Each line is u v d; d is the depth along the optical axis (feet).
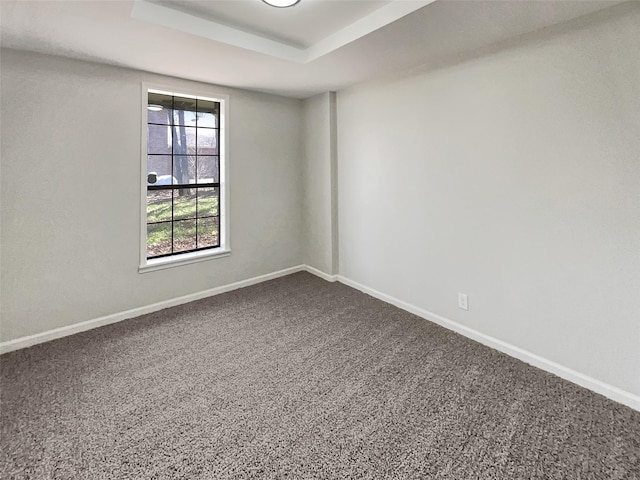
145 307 10.34
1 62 7.63
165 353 8.05
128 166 9.69
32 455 5.07
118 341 8.63
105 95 9.12
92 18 6.33
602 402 6.20
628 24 5.74
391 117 10.34
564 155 6.66
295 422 5.78
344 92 12.00
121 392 6.59
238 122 12.05
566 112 6.57
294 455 5.08
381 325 9.53
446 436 5.42
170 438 5.42
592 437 5.38
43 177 8.34
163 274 10.70
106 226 9.41
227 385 6.82
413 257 10.14
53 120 8.37
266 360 7.75
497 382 6.84
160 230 11.00
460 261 8.82
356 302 11.22
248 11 7.01
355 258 12.38
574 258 6.67
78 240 8.97
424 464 4.90
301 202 14.37
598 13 6.04
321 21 7.41
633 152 5.82
